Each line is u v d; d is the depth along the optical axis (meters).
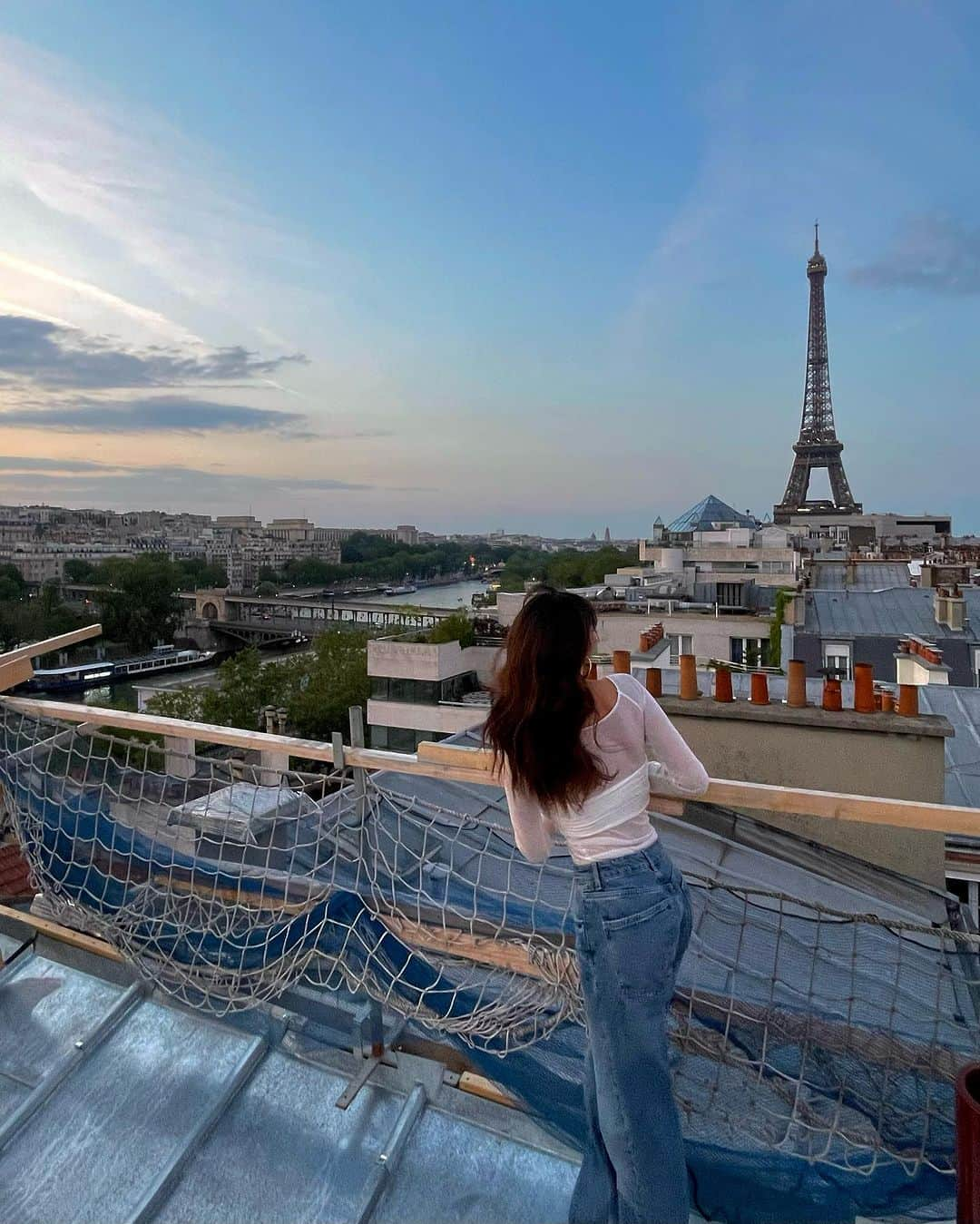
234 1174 3.24
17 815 4.22
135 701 72.69
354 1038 3.71
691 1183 2.97
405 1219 3.06
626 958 2.42
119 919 3.98
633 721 2.53
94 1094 3.62
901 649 18.70
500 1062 3.25
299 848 4.12
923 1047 3.08
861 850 7.08
